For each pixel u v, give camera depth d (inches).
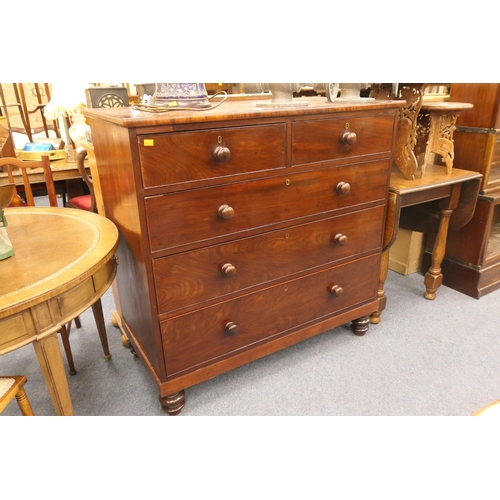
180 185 52.8
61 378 48.9
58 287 44.2
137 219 52.2
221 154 52.7
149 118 48.3
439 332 85.6
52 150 118.3
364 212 73.1
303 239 67.4
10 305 41.0
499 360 77.4
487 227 91.7
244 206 59.1
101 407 68.1
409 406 67.2
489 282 98.8
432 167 91.4
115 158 55.4
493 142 86.5
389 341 83.1
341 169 66.6
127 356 80.5
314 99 77.3
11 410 67.9
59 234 58.6
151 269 54.7
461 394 69.6
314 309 74.6
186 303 59.5
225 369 67.3
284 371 75.5
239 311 65.4
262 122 56.1
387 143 70.4
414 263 108.8
